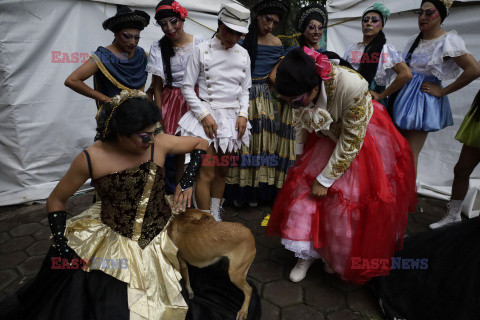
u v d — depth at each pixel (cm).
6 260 267
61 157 383
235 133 270
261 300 225
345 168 201
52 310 159
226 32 238
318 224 220
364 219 211
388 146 218
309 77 171
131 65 275
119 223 175
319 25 312
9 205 354
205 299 190
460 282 185
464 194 294
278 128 358
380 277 222
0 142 349
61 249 164
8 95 335
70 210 345
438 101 296
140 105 149
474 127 265
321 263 263
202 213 201
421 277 202
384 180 207
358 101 184
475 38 347
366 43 323
